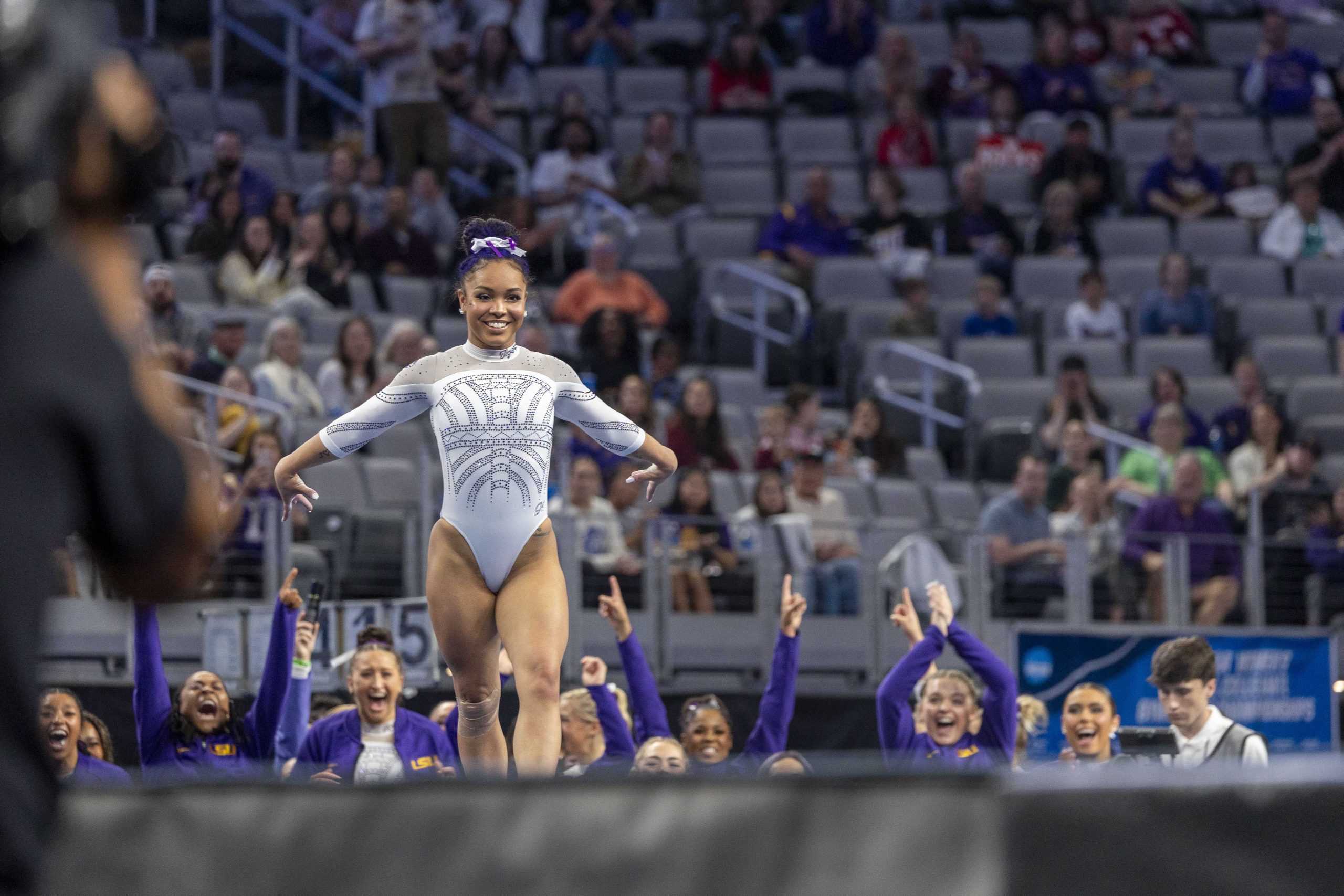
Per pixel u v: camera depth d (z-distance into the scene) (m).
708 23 45.31
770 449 27.81
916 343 33.91
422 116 37.59
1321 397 32.56
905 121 40.34
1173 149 39.75
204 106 38.97
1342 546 25.59
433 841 4.55
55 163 3.72
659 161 38.50
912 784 4.51
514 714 20.22
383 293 32.91
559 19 44.47
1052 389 32.84
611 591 22.84
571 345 32.38
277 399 26.42
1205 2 47.69
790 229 37.16
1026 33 45.25
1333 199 39.50
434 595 11.56
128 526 3.69
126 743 20.69
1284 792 4.45
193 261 32.19
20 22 3.72
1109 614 24.86
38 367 3.58
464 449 11.45
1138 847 4.45
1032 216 39.38
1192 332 35.22
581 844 4.54
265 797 4.60
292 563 22.08
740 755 18.34
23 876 3.62
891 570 23.72
